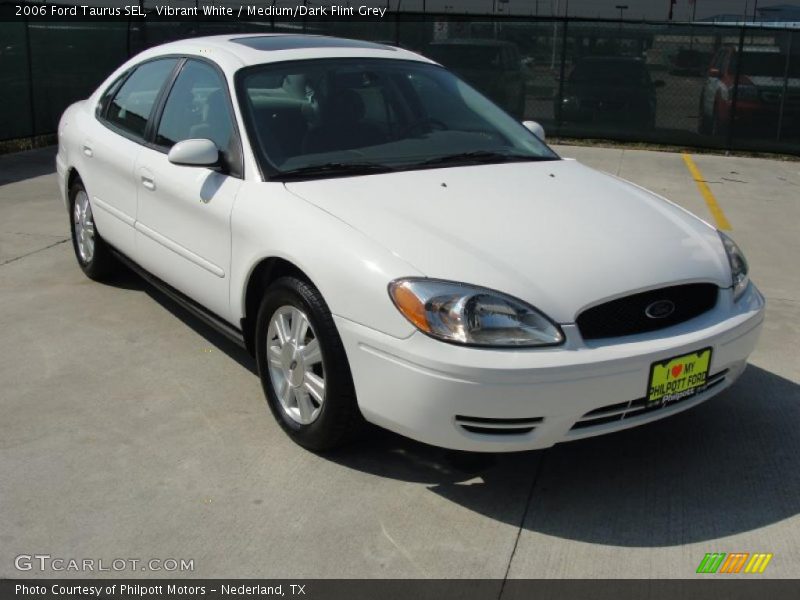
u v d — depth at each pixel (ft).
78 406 12.70
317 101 13.46
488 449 9.62
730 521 10.05
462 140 13.91
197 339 15.35
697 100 43.57
